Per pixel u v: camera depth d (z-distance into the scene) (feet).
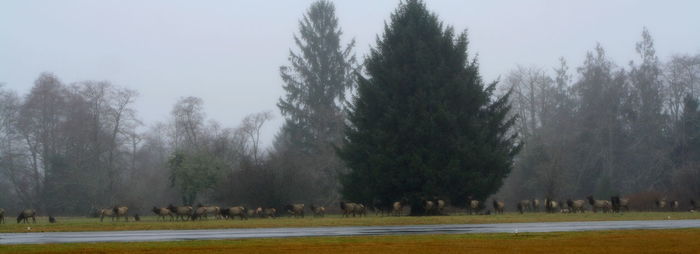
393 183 207.51
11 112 306.96
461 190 206.49
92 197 298.15
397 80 211.41
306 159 272.51
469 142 206.69
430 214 203.92
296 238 99.45
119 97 306.96
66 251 82.69
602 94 322.75
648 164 312.09
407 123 205.67
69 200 299.38
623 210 239.50
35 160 305.32
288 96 312.91
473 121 210.79
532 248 84.07
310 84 311.68
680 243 87.51
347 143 223.71
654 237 95.96
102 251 82.64
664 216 177.58
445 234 106.83
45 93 295.07
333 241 93.81
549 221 155.22
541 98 335.88
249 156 257.55
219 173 242.99
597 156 313.53
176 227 138.72
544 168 281.74
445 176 203.21
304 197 239.71
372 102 217.15
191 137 321.52
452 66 213.66
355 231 119.96
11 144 307.99
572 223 145.48
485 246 86.43
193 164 240.73
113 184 307.17
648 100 325.21
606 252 79.41
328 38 314.55
